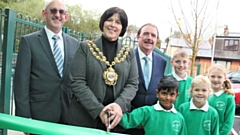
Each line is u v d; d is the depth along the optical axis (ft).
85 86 6.23
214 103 9.18
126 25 6.81
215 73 9.23
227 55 100.07
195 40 34.73
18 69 7.36
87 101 6.07
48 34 8.05
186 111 8.16
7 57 9.14
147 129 7.41
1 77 9.25
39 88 7.59
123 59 6.62
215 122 8.04
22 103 7.23
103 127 6.68
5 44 9.08
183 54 8.75
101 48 6.50
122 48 6.79
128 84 6.79
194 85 8.06
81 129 4.44
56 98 7.81
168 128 7.34
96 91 6.32
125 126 6.97
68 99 8.20
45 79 7.64
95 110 6.00
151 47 8.38
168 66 29.37
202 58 102.68
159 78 8.41
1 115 4.41
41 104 7.61
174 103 8.60
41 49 7.71
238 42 98.63
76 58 6.40
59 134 4.18
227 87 9.27
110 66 6.42
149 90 8.10
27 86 7.41
